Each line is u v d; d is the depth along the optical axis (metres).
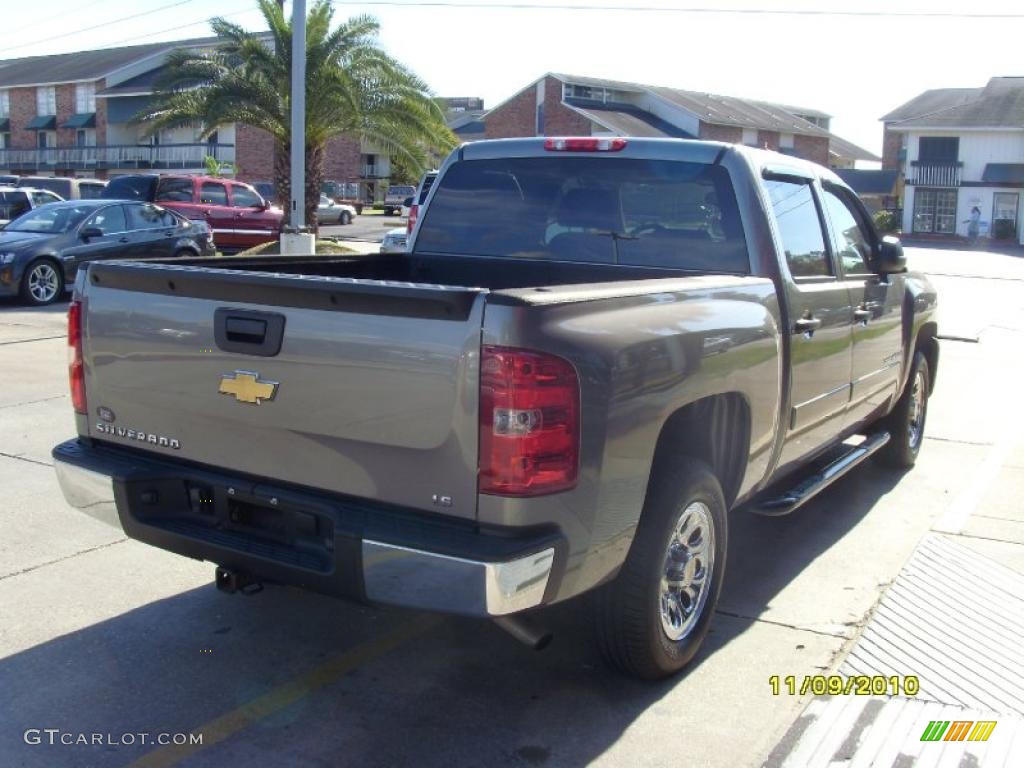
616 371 3.41
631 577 3.80
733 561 5.53
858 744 3.69
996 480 7.17
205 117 22.64
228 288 3.61
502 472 3.18
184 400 3.82
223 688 4.05
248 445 3.68
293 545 3.64
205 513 3.89
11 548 5.43
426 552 3.22
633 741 3.71
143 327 3.88
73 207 16.27
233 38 22.16
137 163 52.38
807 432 5.14
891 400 6.72
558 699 4.00
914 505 6.57
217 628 4.57
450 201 5.59
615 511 3.50
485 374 3.17
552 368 3.21
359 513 3.43
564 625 4.67
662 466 3.92
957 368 11.91
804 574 5.36
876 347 6.02
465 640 4.50
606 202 5.13
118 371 4.01
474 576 3.17
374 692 4.04
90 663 4.22
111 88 53.09
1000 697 4.06
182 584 5.04
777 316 4.58
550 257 5.28
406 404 3.29
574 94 52.12
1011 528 6.12
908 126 51.22
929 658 4.39
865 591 5.13
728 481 4.44
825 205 5.53
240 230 23.30
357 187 57.44
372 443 3.38
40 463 6.92
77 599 4.83
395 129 22.69
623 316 3.55
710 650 4.45
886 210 56.38
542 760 3.58
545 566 3.27
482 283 5.43
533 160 5.33
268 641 4.46
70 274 15.49
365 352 3.34
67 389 9.22
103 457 4.09
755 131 55.19
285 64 21.98
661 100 53.22
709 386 3.94
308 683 4.10
